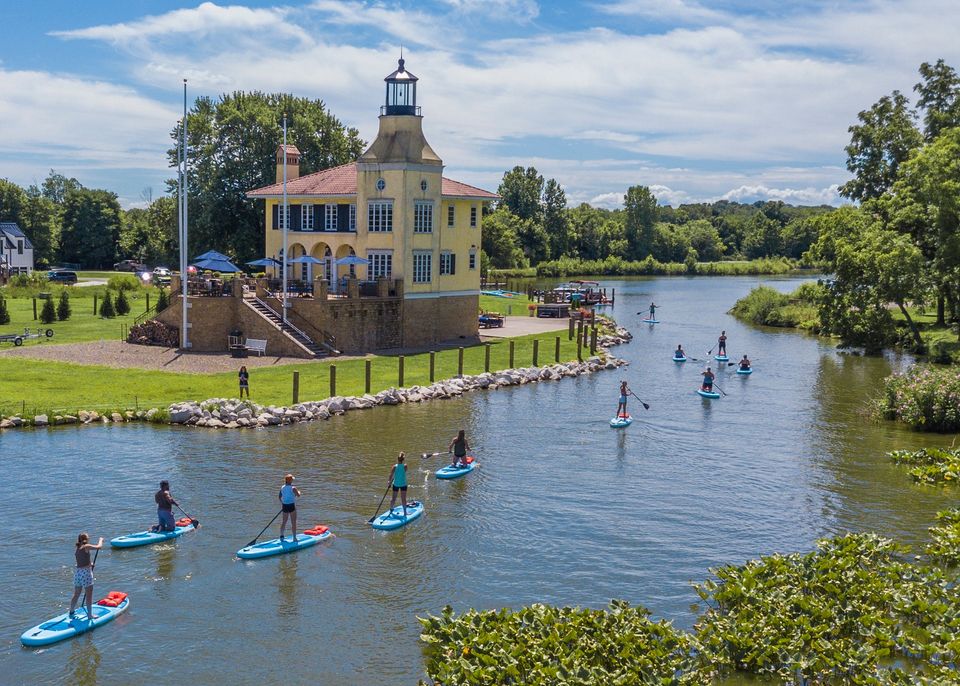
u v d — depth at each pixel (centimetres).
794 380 5606
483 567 2531
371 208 6241
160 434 3809
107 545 2608
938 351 6338
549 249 19725
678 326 8825
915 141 8381
